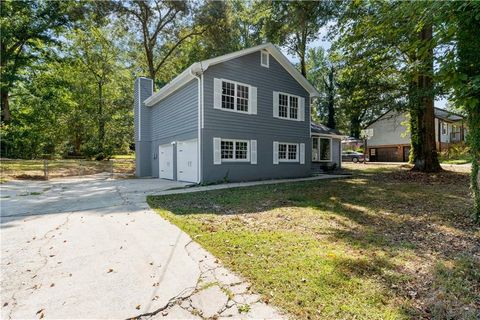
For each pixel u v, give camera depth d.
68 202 7.05
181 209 6.14
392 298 2.48
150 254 3.52
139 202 7.00
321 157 18.20
